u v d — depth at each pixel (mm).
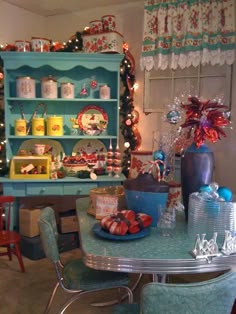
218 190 1604
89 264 1346
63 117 3467
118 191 2002
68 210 3510
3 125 3240
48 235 1624
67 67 3143
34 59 3104
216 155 3080
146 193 1715
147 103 3354
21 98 3152
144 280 2545
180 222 1803
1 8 3279
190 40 2934
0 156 3266
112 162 3242
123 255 1335
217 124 1705
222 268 1353
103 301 2295
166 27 3057
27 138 3344
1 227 2861
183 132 2266
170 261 1301
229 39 2855
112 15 3174
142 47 3182
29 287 2473
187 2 2928
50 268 2793
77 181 3104
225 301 1139
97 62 3150
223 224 1487
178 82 3199
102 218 1684
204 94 3086
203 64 2969
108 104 3467
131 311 1435
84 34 3184
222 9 2852
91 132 3371
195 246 1360
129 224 1523
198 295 1088
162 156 1937
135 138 3359
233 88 2949
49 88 3186
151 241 1506
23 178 3068
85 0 3293
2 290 2422
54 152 3490
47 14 3707
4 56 3078
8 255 2910
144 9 3141
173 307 1095
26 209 3092
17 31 3473
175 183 2049
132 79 3338
